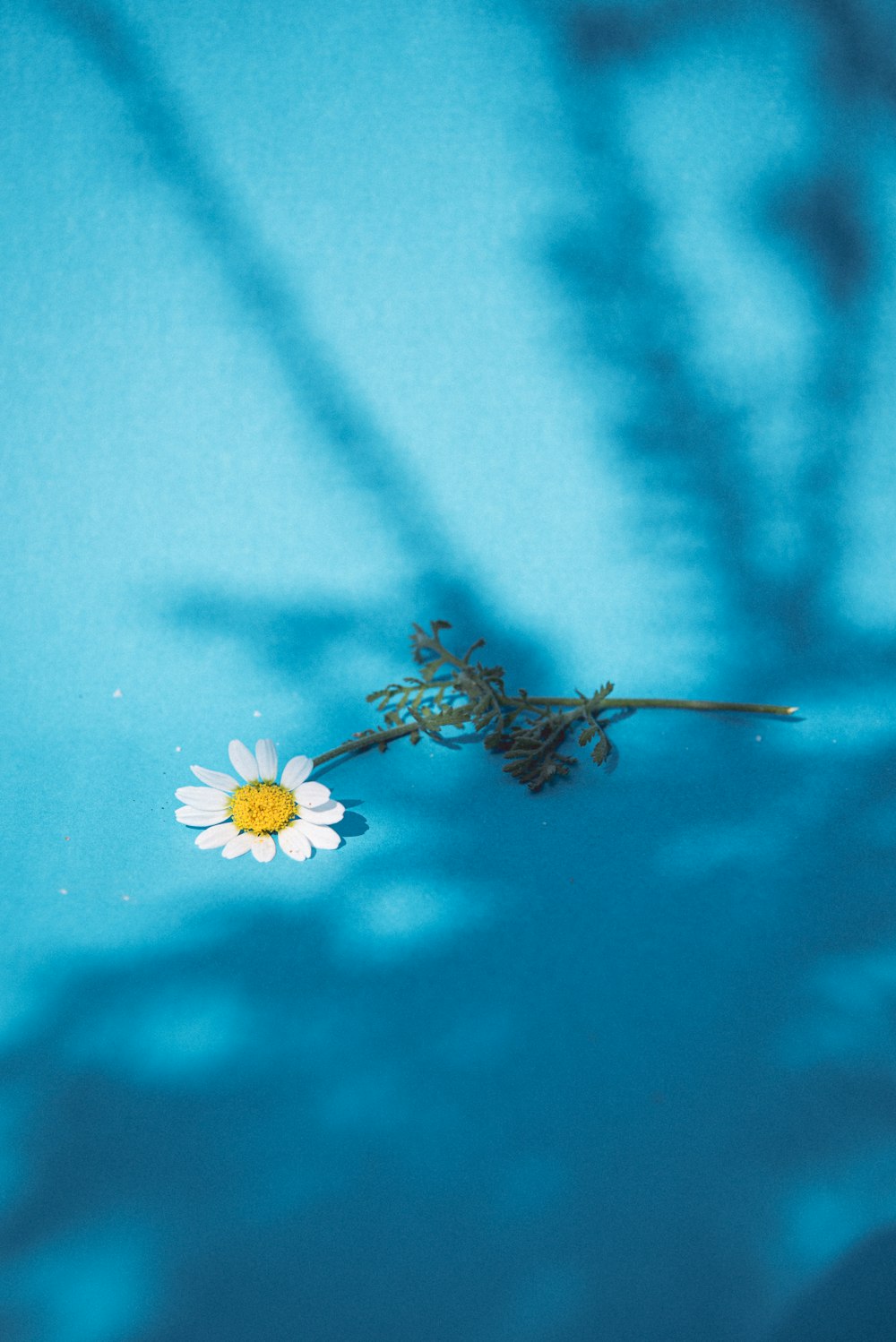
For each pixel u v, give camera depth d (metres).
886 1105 0.37
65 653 0.45
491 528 0.47
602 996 0.39
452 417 0.47
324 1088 0.37
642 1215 0.36
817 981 0.39
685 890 0.40
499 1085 0.37
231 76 0.47
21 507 0.46
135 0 0.46
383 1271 0.35
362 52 0.47
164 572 0.46
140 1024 0.38
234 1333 0.35
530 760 0.42
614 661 0.45
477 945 0.39
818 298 0.48
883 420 0.48
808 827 0.41
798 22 0.48
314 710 0.44
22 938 0.40
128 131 0.47
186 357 0.47
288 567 0.46
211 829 0.41
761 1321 0.35
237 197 0.47
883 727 0.44
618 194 0.47
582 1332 0.35
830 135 0.48
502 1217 0.36
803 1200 0.36
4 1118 0.37
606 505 0.47
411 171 0.47
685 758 0.43
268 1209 0.36
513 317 0.47
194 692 0.45
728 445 0.47
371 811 0.42
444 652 0.43
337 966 0.39
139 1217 0.36
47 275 0.47
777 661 0.45
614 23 0.47
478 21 0.47
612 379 0.47
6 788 0.43
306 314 0.47
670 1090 0.37
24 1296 0.35
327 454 0.47
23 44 0.46
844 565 0.47
